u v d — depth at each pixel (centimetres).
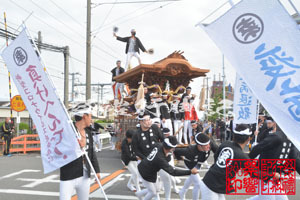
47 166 342
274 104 279
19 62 369
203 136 427
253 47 292
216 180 326
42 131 354
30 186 641
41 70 352
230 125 1477
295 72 271
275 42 281
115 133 1396
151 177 412
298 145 259
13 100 1375
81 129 350
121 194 577
